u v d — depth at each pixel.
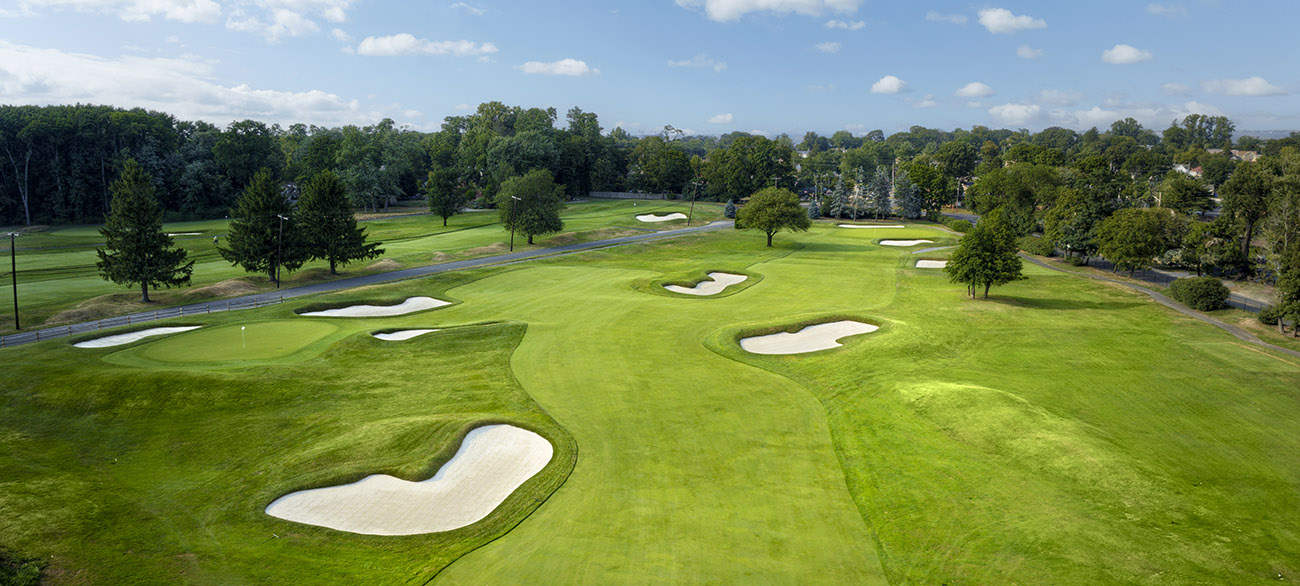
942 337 48.72
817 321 53.50
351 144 149.62
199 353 42.66
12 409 33.69
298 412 34.09
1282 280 51.19
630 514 24.06
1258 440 30.16
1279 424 32.16
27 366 38.97
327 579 20.52
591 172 198.12
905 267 87.19
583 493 25.64
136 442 31.02
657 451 29.31
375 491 26.30
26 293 62.00
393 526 24.03
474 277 74.06
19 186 129.25
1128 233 78.50
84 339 46.44
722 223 139.62
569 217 140.88
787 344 48.44
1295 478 26.34
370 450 29.09
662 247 103.56
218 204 148.25
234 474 27.89
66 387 35.62
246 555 21.89
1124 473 26.08
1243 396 36.19
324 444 29.91
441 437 30.06
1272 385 38.03
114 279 59.59
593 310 58.47
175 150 151.62
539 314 56.78
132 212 58.66
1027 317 57.53
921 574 20.22
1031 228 115.50
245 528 23.62
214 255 88.38
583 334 49.56
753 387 37.97
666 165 189.38
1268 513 23.56
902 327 50.28
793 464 28.16
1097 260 93.12
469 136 194.38
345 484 26.72
